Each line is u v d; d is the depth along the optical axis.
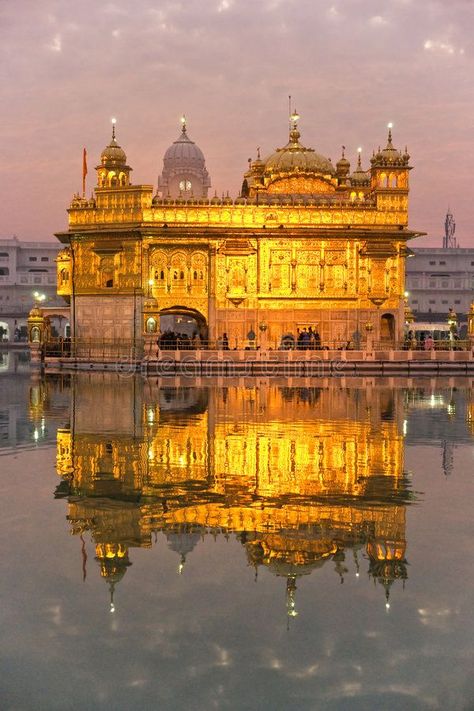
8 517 11.87
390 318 61.78
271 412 25.95
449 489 13.80
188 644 7.47
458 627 7.86
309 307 60.38
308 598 8.61
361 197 62.94
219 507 12.48
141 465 16.05
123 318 59.78
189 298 60.00
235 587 8.92
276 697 6.52
